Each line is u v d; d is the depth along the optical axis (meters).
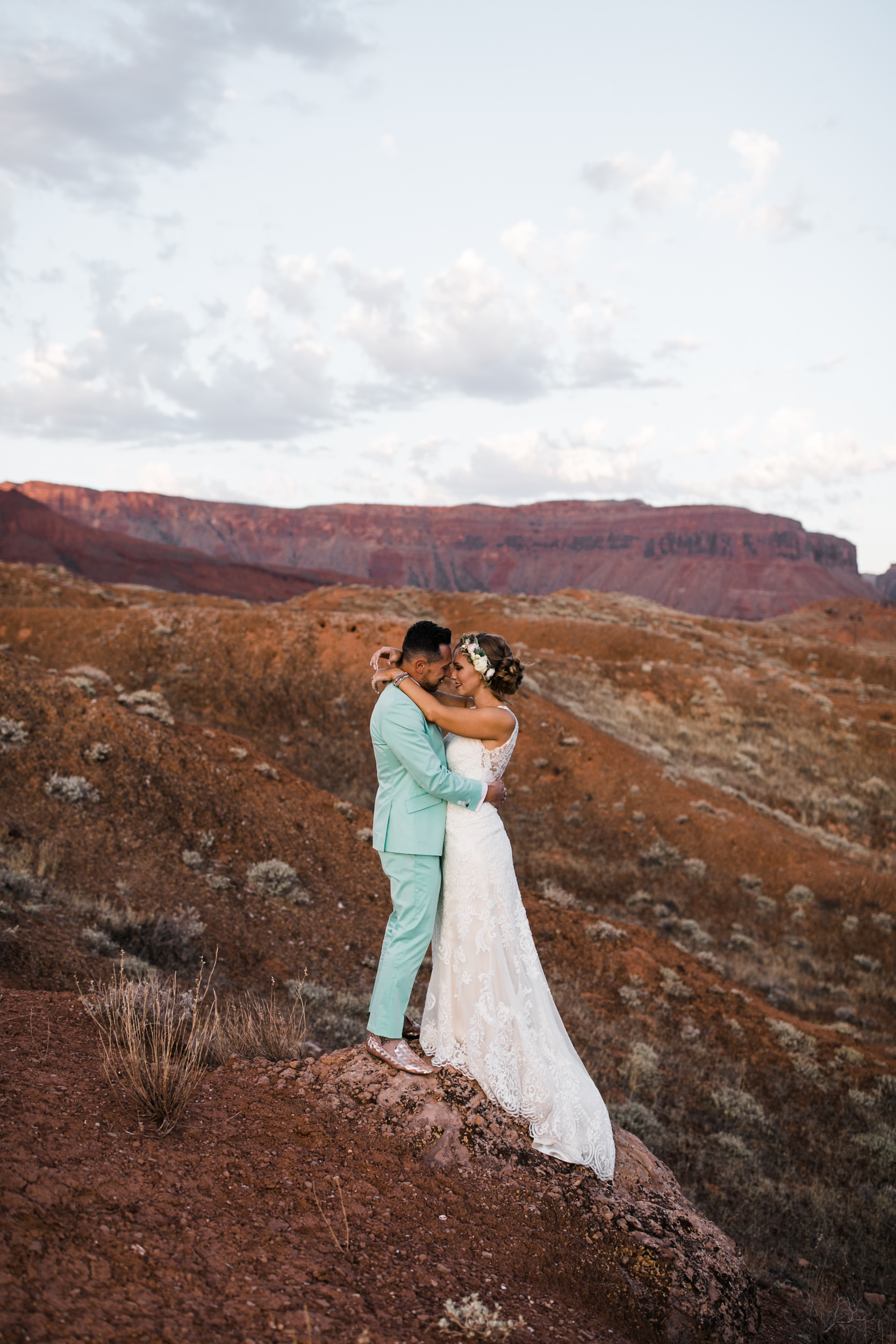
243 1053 4.83
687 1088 10.88
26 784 12.41
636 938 14.91
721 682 38.22
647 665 38.81
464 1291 2.84
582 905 18.25
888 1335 5.89
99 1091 3.57
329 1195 3.18
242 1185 3.09
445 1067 4.12
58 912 8.77
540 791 23.41
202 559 169.25
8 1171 2.65
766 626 66.88
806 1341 5.19
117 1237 2.51
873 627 99.44
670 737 32.91
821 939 19.44
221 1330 2.20
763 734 34.31
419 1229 3.16
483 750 4.02
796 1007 16.00
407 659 3.90
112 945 8.31
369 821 16.39
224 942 10.34
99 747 13.70
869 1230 8.66
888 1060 13.19
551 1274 3.19
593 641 45.00
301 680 27.48
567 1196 3.68
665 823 22.61
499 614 49.56
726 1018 13.05
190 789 14.12
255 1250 2.69
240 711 25.92
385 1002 4.08
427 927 4.07
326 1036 8.13
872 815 29.66
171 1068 3.92
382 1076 4.07
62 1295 2.14
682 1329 3.27
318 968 10.84
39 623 29.84
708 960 16.69
